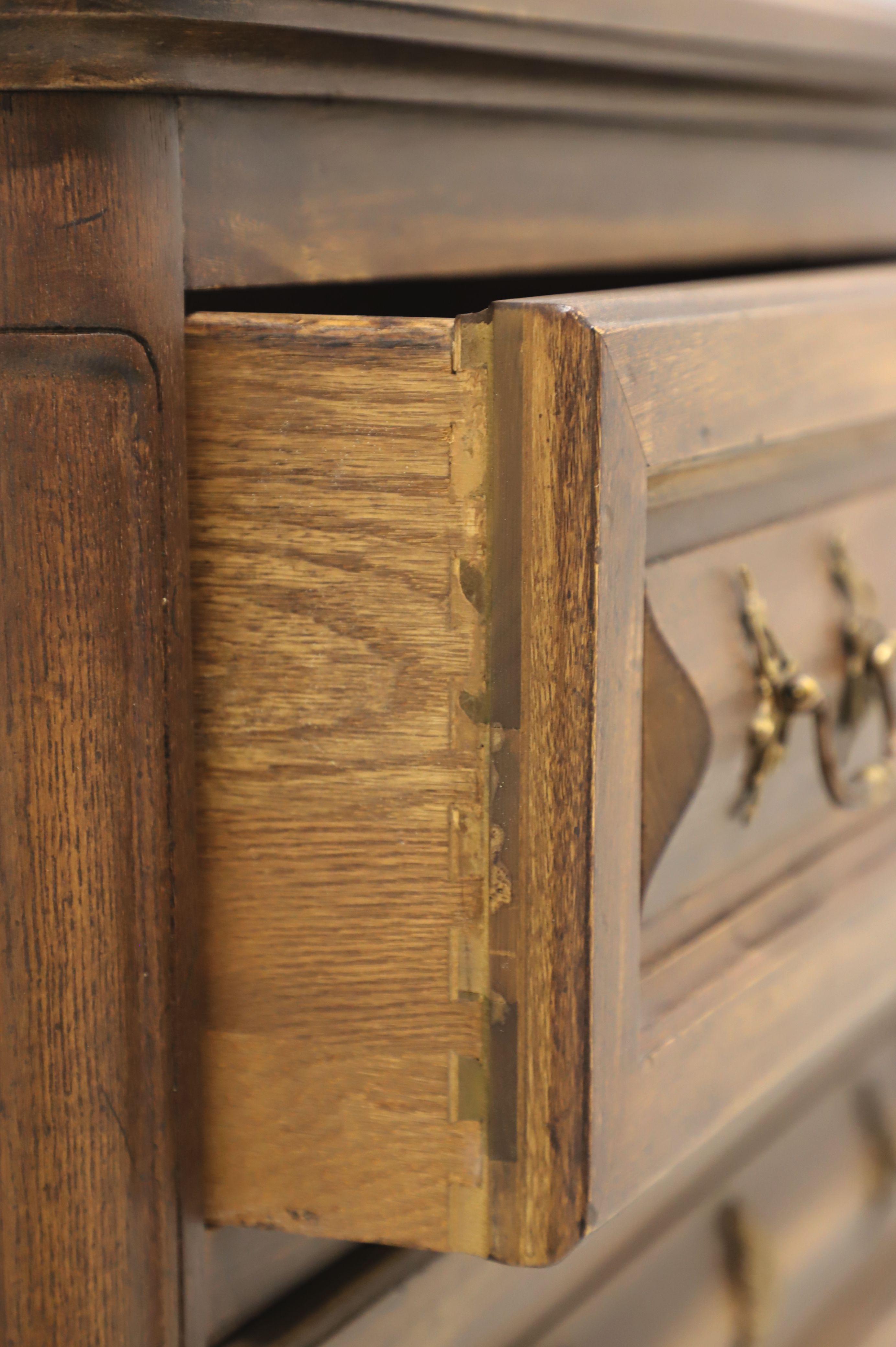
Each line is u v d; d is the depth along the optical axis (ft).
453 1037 1.58
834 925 2.21
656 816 1.72
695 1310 2.62
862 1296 3.07
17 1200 1.61
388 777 1.55
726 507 1.92
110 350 1.44
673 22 1.93
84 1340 1.62
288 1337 1.77
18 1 1.34
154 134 1.44
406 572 1.50
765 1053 2.01
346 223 1.71
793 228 2.67
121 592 1.49
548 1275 2.28
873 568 2.29
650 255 2.30
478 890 1.54
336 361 1.48
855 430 2.23
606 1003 1.58
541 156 2.04
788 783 2.15
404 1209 1.63
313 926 1.61
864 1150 3.18
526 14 1.69
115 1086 1.58
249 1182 1.68
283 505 1.52
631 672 1.56
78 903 1.55
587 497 1.44
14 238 1.41
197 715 1.60
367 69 1.62
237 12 1.39
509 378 1.43
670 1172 2.59
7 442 1.46
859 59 2.37
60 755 1.52
